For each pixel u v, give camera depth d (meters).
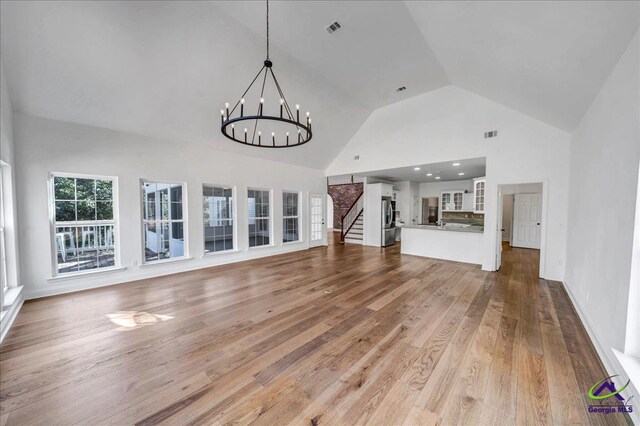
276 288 3.91
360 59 4.05
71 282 3.74
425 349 2.23
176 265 4.84
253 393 1.72
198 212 5.14
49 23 2.65
